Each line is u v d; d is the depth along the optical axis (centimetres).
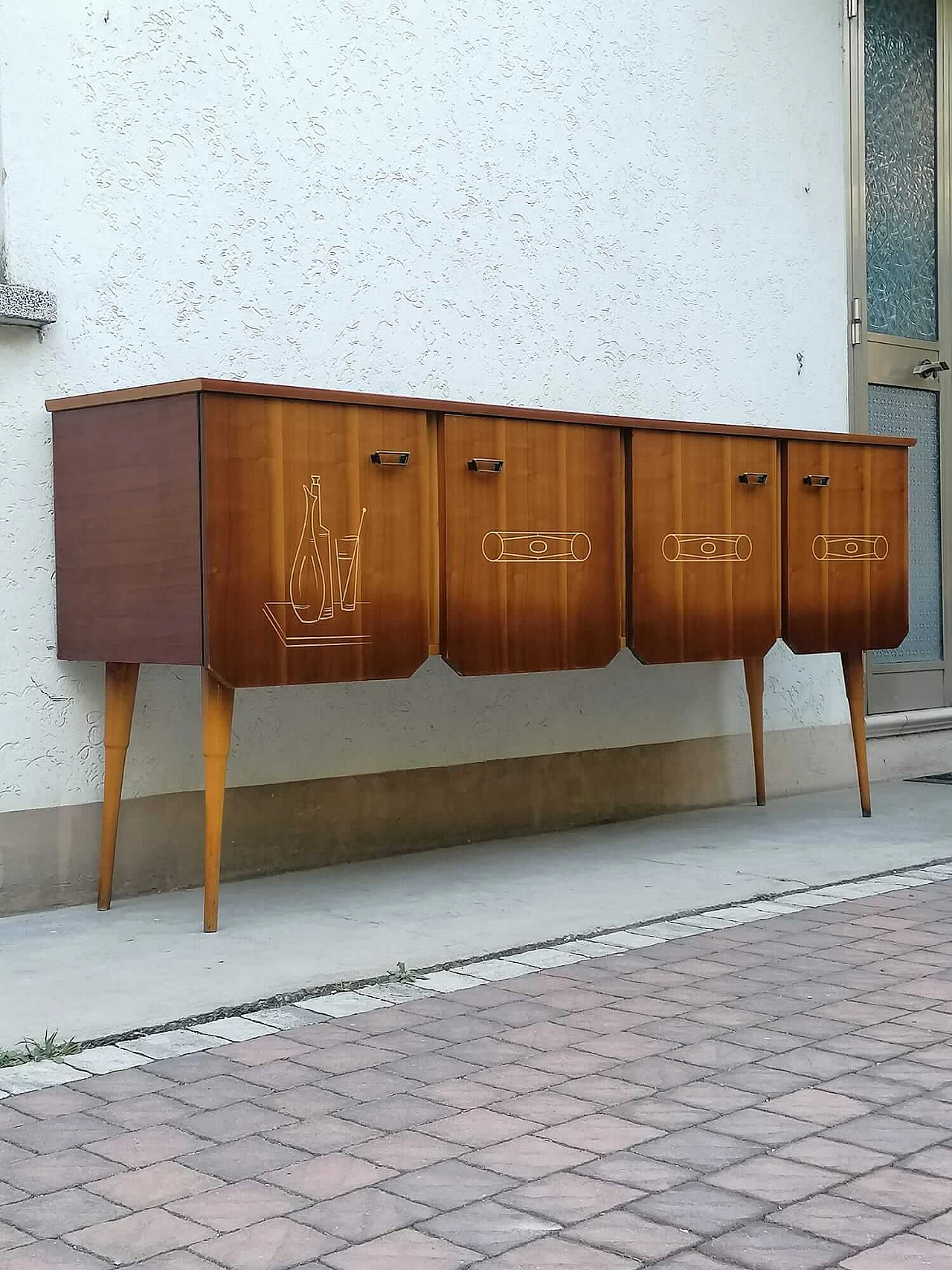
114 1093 258
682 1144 230
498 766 533
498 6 532
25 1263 191
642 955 356
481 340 528
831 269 666
